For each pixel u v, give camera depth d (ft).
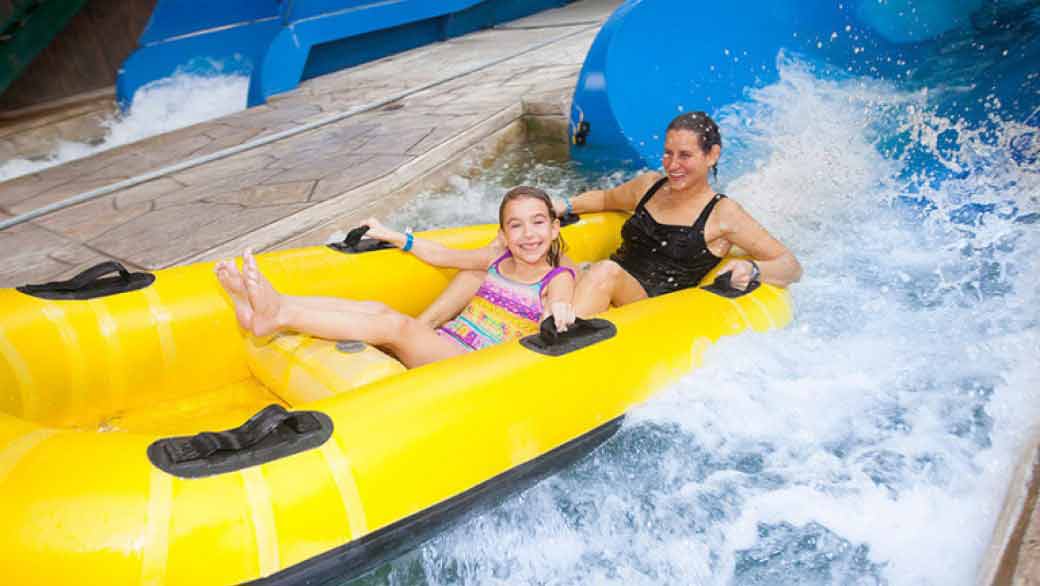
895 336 10.48
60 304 8.38
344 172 17.44
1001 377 9.34
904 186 15.93
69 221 15.93
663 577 6.93
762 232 10.32
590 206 12.21
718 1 19.24
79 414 8.46
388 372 7.96
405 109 22.35
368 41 31.01
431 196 17.89
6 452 5.76
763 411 8.72
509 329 9.40
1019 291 11.53
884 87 20.42
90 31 27.35
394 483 6.48
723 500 7.73
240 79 28.35
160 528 5.51
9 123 25.22
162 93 26.76
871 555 6.87
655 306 9.22
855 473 7.92
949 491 7.40
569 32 32.78
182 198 16.78
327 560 6.15
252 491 5.88
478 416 7.09
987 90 19.29
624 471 8.07
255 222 15.03
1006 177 15.71
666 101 18.39
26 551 5.28
